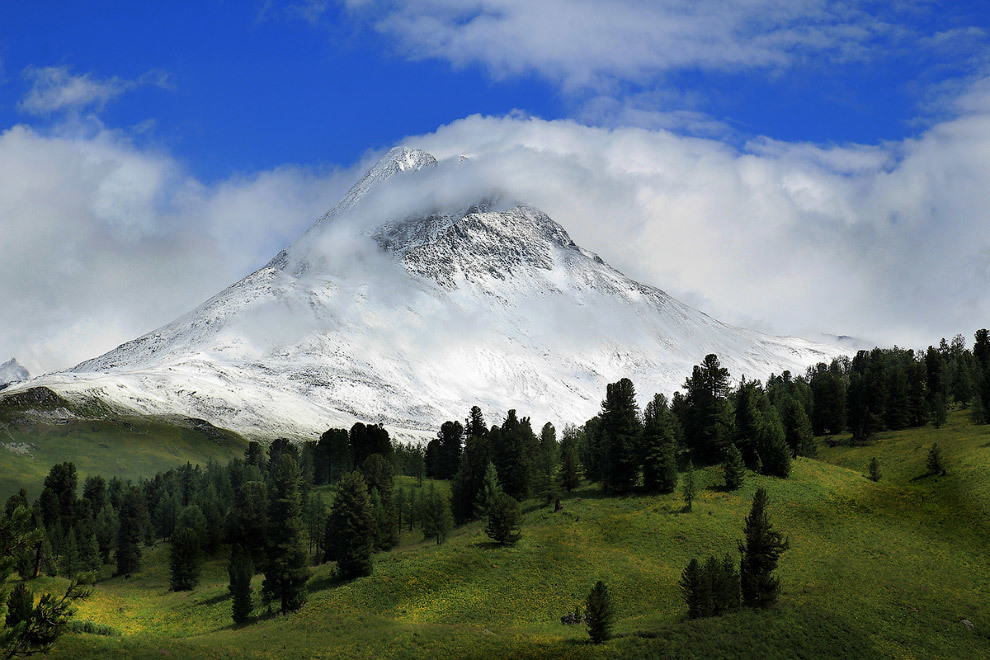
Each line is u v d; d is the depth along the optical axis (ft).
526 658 256.93
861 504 418.51
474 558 369.30
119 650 240.94
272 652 262.26
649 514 417.28
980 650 258.57
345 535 369.91
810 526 395.34
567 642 271.08
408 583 347.15
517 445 513.04
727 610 284.00
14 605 135.23
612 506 438.81
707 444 504.02
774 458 468.75
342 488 377.91
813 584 317.01
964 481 425.28
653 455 453.99
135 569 515.09
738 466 448.24
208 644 265.95
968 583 315.17
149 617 367.66
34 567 366.63
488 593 336.70
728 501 430.20
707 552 369.91
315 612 327.26
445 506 461.78
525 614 315.37
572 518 423.23
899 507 411.54
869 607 287.69
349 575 370.12
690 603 287.07
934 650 257.34
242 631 312.29
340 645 270.67
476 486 513.04
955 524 379.35
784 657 247.70
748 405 501.56
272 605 349.82
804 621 270.67
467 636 279.90
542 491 478.18
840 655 249.75
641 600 323.16
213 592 410.52
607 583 340.18
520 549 380.37
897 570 332.60
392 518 478.59
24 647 133.49
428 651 265.13
